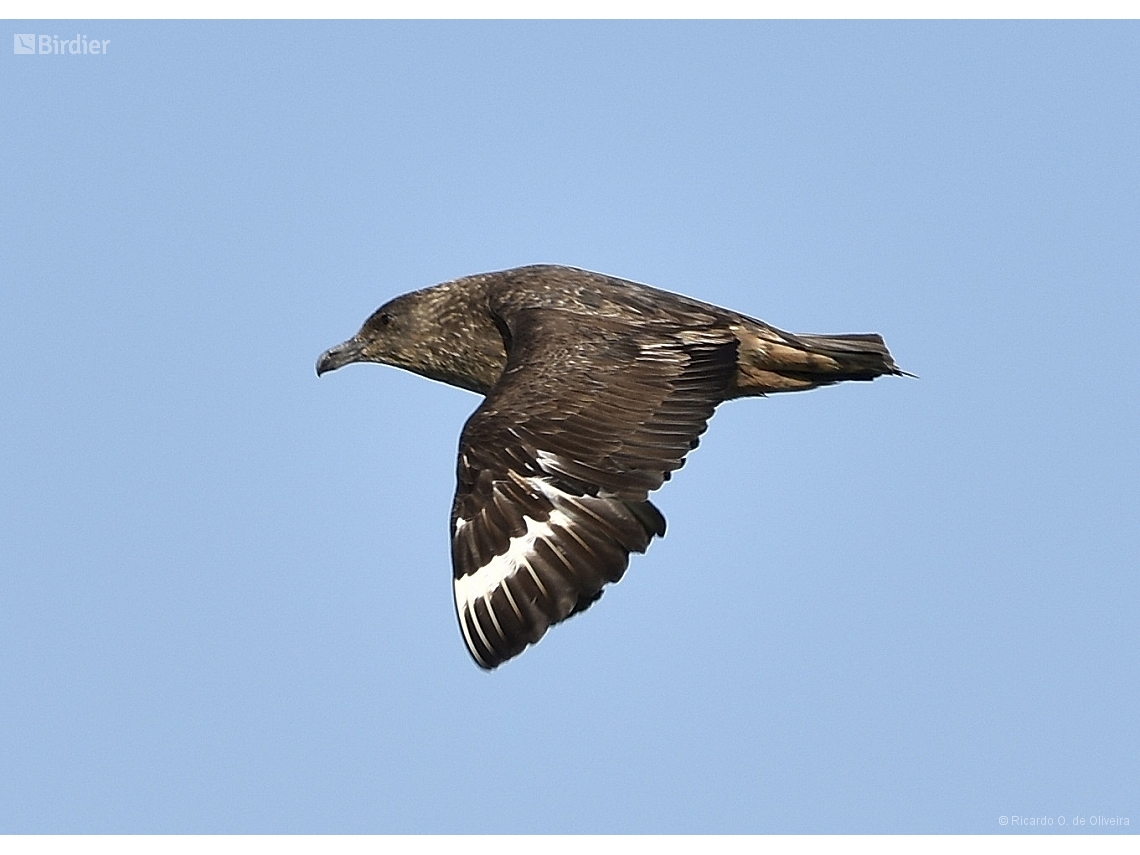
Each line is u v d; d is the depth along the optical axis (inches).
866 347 690.2
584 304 682.8
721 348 647.8
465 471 565.9
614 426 585.6
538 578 545.6
